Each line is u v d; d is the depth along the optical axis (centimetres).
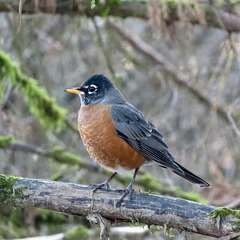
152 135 891
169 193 1193
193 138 1474
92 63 1527
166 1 1178
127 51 1477
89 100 932
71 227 1203
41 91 1202
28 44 1390
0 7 1124
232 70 1518
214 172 1315
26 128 1310
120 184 1280
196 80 1418
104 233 720
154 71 1505
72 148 1352
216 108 1348
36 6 1126
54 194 721
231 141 1416
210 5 1216
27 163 1314
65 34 1469
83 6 1147
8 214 1195
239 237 661
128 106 926
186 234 695
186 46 1360
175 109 1528
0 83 1160
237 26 1223
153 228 1072
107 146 855
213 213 674
